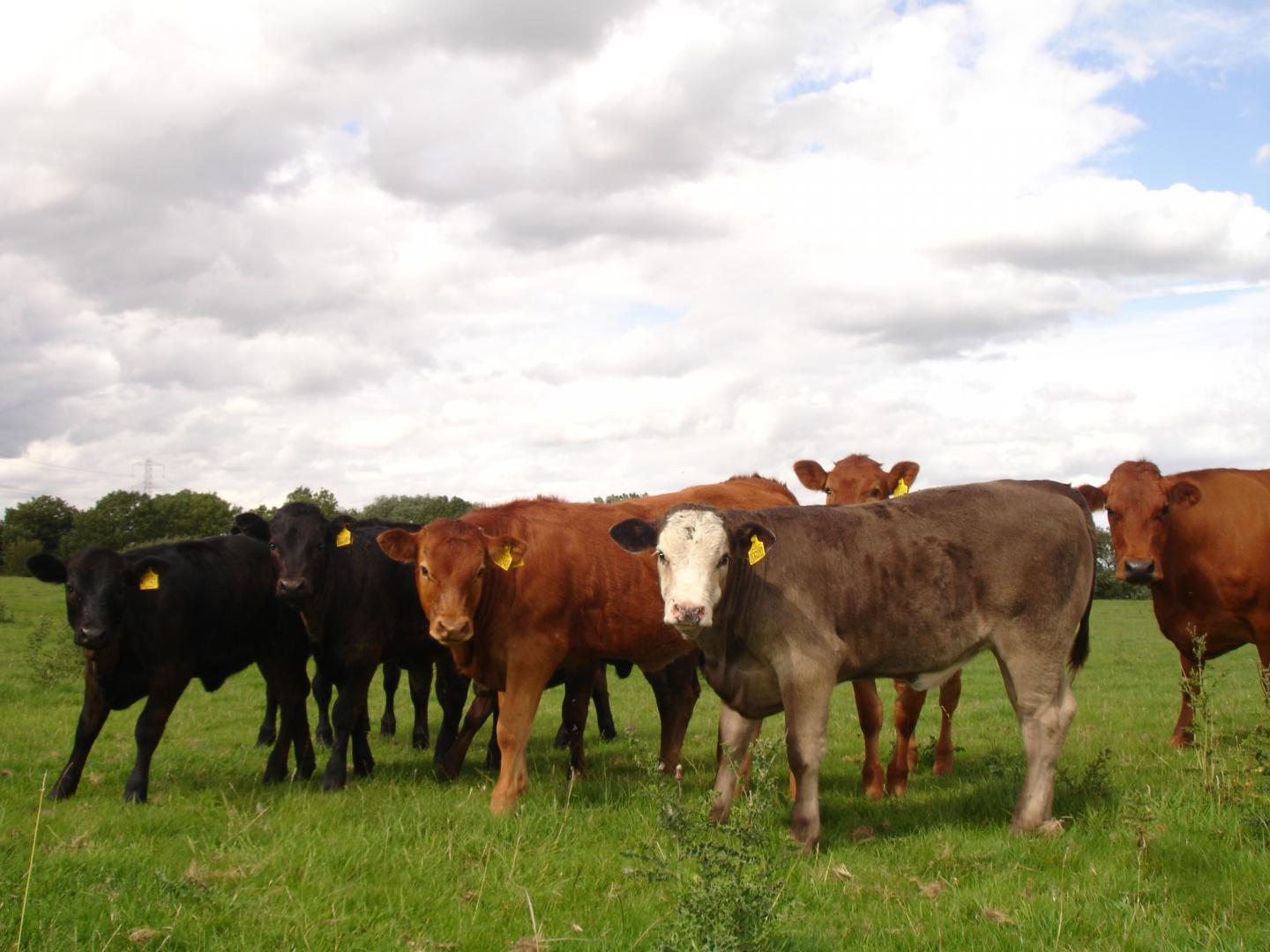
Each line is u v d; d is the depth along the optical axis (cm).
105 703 817
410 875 561
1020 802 682
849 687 1784
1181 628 1045
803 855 625
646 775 913
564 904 527
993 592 695
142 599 809
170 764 972
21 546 7850
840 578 684
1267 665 1009
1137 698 1568
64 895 508
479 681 834
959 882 568
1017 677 696
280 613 929
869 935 484
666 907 506
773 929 454
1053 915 501
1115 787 752
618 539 710
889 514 715
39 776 884
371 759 974
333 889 530
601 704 1225
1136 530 1002
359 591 920
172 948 457
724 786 708
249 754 1063
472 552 761
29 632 2462
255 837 641
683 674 944
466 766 1012
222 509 9494
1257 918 498
